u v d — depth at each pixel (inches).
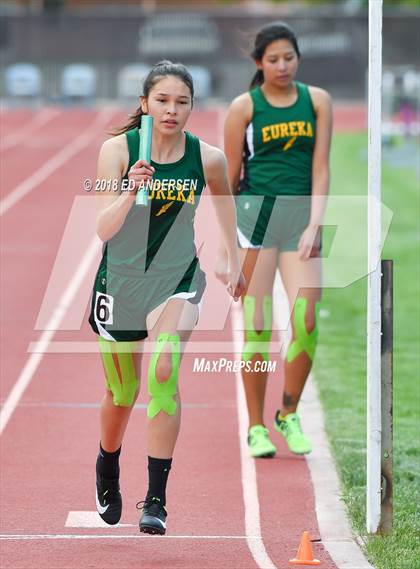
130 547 429.4
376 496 434.0
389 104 2507.4
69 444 569.9
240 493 498.9
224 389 674.2
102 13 4156.0
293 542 438.3
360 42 3998.5
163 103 404.5
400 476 516.1
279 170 533.3
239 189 544.7
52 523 458.0
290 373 548.4
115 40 4153.5
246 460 546.0
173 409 416.8
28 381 692.7
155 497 418.3
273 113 530.9
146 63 4148.6
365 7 4247.0
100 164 408.5
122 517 467.2
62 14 4163.4
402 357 771.4
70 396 660.1
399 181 1843.0
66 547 428.1
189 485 509.0
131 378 426.3
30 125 3029.0
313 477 518.9
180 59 4124.0
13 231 1346.0
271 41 527.8
